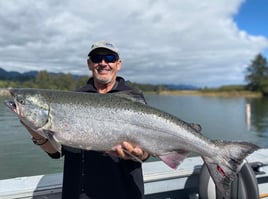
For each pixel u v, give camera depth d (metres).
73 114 0.90
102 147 0.91
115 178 0.92
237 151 0.95
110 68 1.00
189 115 10.43
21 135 4.14
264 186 1.44
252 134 6.57
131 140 0.93
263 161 1.41
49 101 0.89
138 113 0.93
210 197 1.26
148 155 0.96
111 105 0.92
